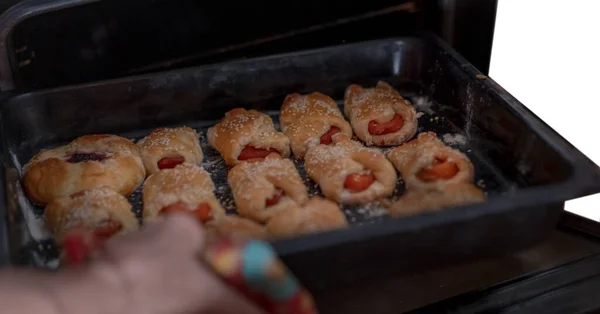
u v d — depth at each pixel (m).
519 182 0.83
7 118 0.86
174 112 0.92
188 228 0.50
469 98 0.89
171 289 0.46
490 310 0.77
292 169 0.85
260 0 0.92
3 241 0.72
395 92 0.93
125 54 0.90
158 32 0.90
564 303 0.77
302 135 0.89
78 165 0.85
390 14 0.96
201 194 0.82
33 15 0.83
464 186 0.81
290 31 0.95
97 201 0.80
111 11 0.87
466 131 0.90
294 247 0.70
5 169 0.80
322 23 0.95
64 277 0.45
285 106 0.92
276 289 0.50
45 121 0.89
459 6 0.95
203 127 0.93
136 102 0.90
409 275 0.79
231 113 0.91
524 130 0.82
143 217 0.81
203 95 0.92
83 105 0.89
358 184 0.83
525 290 0.78
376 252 0.72
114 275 0.45
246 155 0.88
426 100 0.95
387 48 0.94
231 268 0.49
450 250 0.74
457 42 0.97
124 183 0.84
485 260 0.79
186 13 0.90
